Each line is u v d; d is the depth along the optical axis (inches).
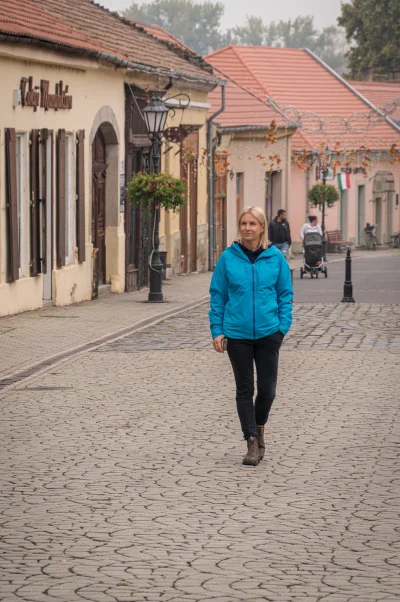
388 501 339.0
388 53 3149.6
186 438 428.8
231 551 291.3
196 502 339.0
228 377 568.7
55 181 916.6
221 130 1651.1
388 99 2741.1
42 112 879.7
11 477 369.4
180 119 1384.1
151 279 999.0
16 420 462.0
